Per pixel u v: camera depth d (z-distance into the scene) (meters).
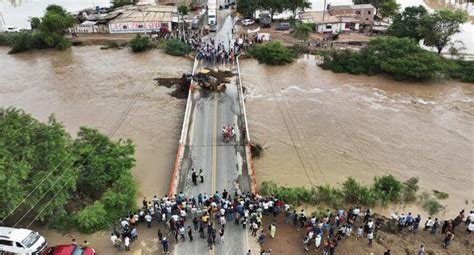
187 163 35.50
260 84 56.12
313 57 66.94
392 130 43.94
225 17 88.38
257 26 80.69
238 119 43.88
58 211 27.58
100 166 31.31
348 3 106.00
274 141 41.56
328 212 29.25
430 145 41.06
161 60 65.44
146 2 98.12
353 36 73.44
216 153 37.12
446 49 69.88
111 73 60.53
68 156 29.11
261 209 28.50
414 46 58.88
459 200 32.94
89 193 31.97
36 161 27.41
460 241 27.61
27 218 28.34
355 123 45.44
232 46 67.94
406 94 53.59
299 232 27.77
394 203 32.25
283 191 31.59
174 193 31.12
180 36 72.75
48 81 58.22
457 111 48.72
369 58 60.38
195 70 57.75
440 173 36.53
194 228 27.69
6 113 29.80
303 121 45.75
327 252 25.44
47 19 70.62
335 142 41.56
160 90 54.03
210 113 45.19
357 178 35.69
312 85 56.22
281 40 71.50
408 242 27.39
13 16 101.25
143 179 35.25
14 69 63.34
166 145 40.81
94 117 47.16
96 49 72.06
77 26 77.81
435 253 26.45
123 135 42.84
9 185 24.28
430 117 47.12
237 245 26.27
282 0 79.75
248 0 81.00
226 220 28.42
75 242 26.70
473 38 77.12
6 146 26.19
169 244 26.28
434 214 31.05
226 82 54.97
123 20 77.75
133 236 26.48
